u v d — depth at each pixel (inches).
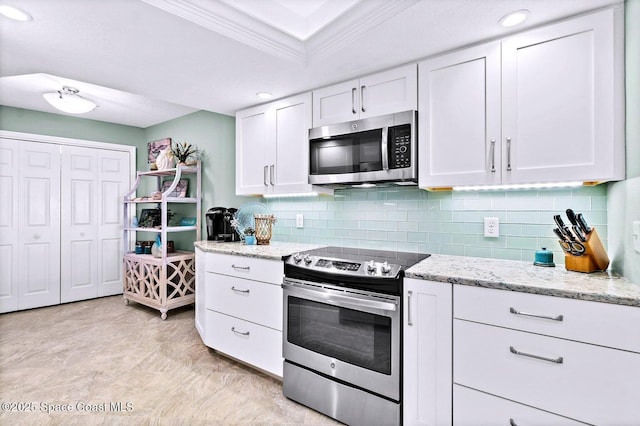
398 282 61.2
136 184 153.7
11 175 139.4
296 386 75.7
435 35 64.1
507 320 51.8
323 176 86.2
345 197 98.9
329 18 72.1
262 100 103.1
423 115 72.2
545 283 51.1
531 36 60.0
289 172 97.5
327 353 70.3
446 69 69.4
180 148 154.9
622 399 43.8
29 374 87.2
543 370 49.0
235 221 113.7
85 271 158.9
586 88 55.1
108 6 55.8
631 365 43.1
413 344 60.6
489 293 53.3
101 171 163.3
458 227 79.6
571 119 56.3
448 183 69.1
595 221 63.7
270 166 102.4
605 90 53.5
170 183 160.2
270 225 106.1
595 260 57.9
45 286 147.6
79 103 116.6
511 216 72.7
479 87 65.5
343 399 68.2
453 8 55.6
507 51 62.3
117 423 67.6
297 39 75.2
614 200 58.4
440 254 81.9
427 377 59.3
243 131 111.1
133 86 92.7
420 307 59.9
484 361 53.9
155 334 115.3
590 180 55.0
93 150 160.9
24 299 142.5
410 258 75.7
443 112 69.7
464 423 55.8
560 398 47.8
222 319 94.4
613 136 53.1
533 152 59.8
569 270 60.3
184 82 89.0
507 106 62.3
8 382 83.1
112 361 94.9
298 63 77.5
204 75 84.2
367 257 76.9
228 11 64.6
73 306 148.4
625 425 43.5
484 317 53.7
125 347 104.4
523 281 52.6
